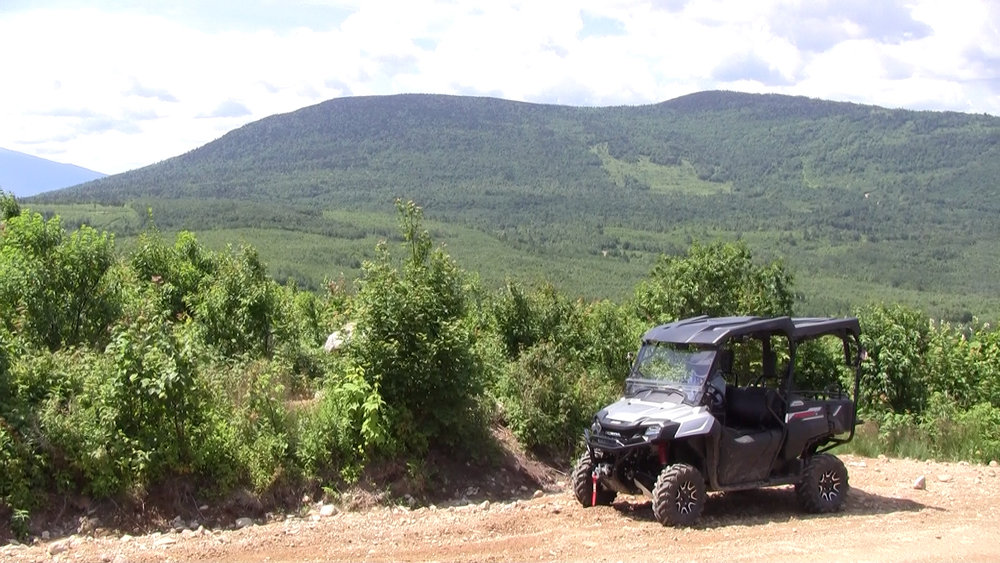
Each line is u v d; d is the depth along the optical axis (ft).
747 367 35.14
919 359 57.98
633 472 30.86
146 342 32.19
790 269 59.41
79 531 28.86
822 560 25.54
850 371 55.31
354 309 39.04
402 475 35.91
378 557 25.89
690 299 53.98
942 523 31.22
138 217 411.54
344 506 33.65
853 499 35.22
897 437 49.42
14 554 26.13
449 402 37.83
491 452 39.24
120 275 46.06
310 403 37.68
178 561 25.58
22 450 29.14
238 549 26.84
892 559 25.77
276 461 33.55
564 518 30.71
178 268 56.08
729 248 55.52
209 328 47.67
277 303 50.01
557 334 52.31
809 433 33.12
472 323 50.34
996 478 40.68
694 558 25.61
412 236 41.16
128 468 30.50
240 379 37.06
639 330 54.54
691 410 30.83
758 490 36.22
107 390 31.04
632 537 28.17
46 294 40.81
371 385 36.76
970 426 50.21
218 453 32.24
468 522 30.35
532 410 42.32
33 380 32.14
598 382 46.75
